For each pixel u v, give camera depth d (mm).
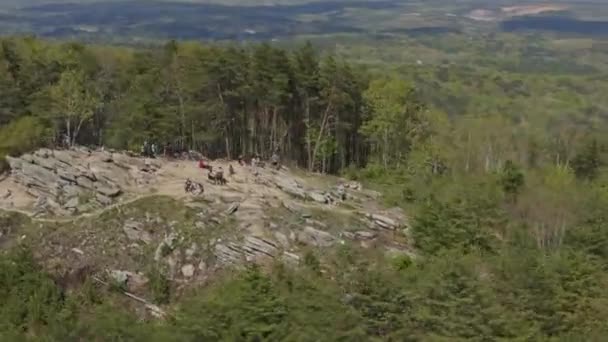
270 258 83375
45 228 91375
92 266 86562
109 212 92562
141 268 86312
